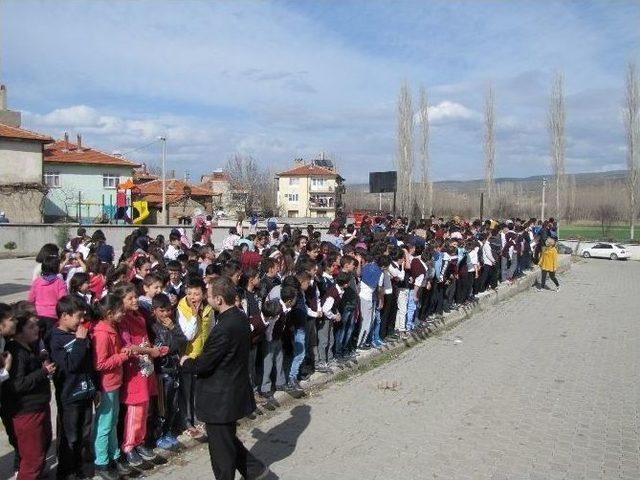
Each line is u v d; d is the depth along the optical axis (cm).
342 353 994
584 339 1286
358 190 10956
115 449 539
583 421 766
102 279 792
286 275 865
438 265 1302
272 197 6050
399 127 5419
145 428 565
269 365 766
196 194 5053
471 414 778
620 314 1616
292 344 816
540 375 988
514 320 1490
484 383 930
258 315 716
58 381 505
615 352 1171
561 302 1798
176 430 638
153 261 923
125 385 546
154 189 5172
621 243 4575
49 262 707
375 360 1040
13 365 460
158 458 586
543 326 1422
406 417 757
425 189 5612
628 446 682
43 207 3675
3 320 451
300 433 689
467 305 1545
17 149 3528
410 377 950
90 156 4422
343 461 613
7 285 1697
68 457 505
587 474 602
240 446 520
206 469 576
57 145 4506
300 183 7394
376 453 637
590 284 2272
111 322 521
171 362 602
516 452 654
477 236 1756
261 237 1226
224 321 496
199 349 598
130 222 3441
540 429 730
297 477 571
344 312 954
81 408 507
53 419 659
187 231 2883
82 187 4328
